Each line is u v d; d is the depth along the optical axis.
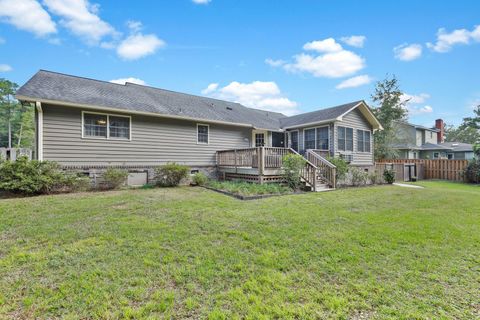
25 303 2.13
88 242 3.47
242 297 2.25
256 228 4.22
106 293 2.28
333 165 9.97
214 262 2.93
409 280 2.59
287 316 2.01
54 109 8.07
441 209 5.98
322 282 2.53
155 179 10.14
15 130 36.94
